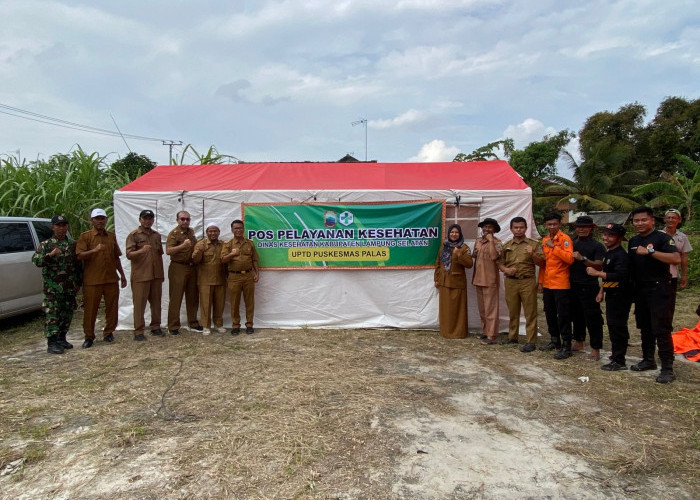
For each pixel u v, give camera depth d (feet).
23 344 19.90
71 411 12.94
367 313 22.90
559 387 14.82
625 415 12.65
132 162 73.20
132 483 9.34
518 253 19.40
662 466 10.00
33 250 23.29
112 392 14.33
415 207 22.21
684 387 14.71
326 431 11.59
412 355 18.39
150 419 12.39
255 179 24.43
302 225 22.61
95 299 19.31
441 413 12.75
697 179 57.93
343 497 8.82
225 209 22.93
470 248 22.31
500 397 13.94
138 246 20.26
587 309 17.61
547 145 96.27
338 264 22.59
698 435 11.44
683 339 19.49
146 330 22.44
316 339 20.77
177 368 16.62
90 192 32.53
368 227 22.47
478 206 22.26
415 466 9.96
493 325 20.18
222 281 21.90
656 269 15.19
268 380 15.33
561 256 17.51
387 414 12.66
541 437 11.35
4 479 9.53
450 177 24.29
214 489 9.09
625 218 80.02
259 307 23.02
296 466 9.94
